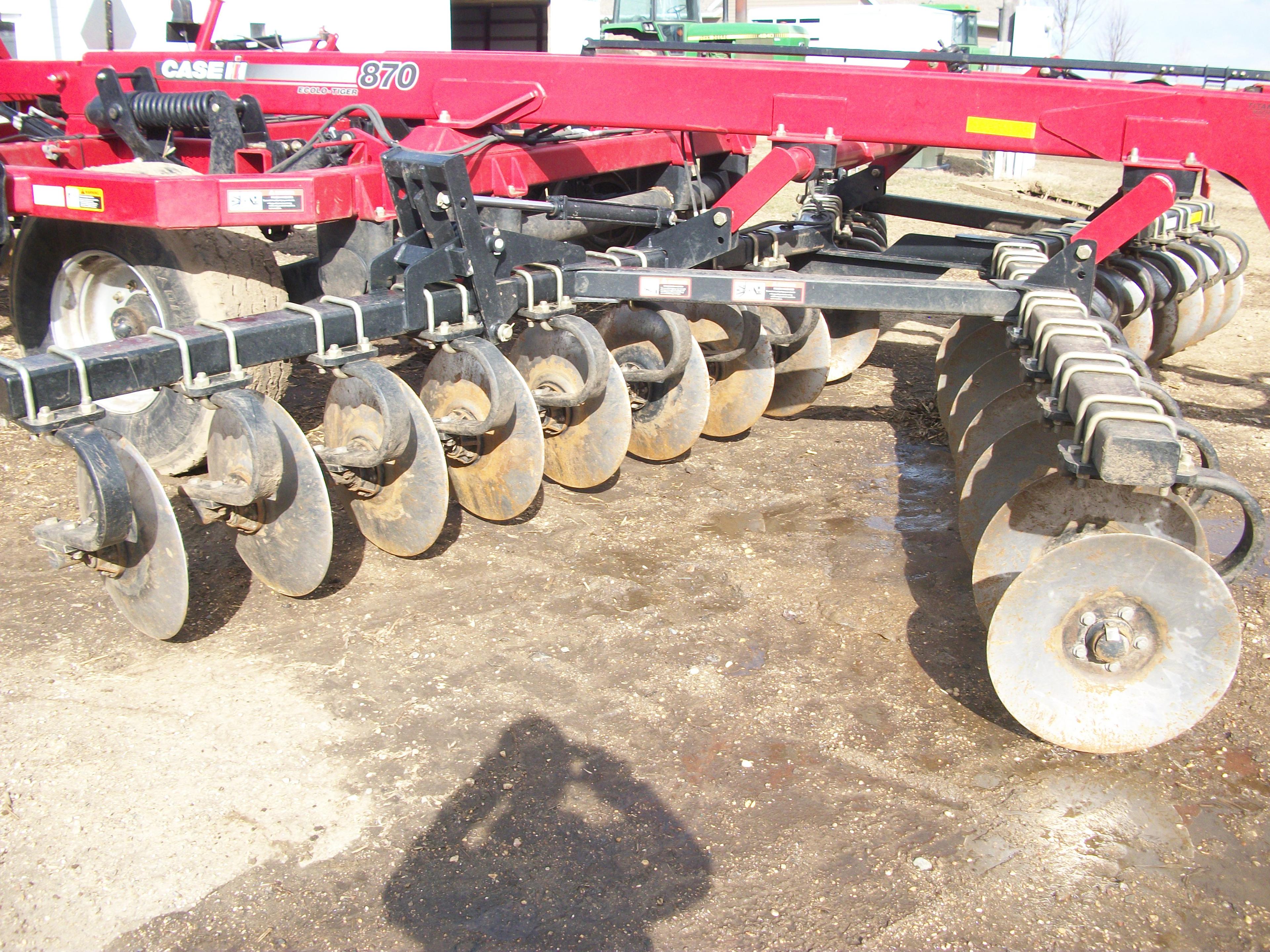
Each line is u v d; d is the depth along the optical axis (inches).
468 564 157.5
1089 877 99.4
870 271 215.2
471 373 155.3
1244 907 96.5
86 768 109.0
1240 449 216.1
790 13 815.7
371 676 127.5
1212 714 125.1
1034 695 113.6
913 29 776.3
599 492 186.9
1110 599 109.9
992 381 181.9
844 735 119.5
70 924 90.6
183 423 164.2
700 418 187.3
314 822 103.1
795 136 171.3
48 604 140.7
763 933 91.7
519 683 127.3
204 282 160.9
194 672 127.0
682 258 189.8
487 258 149.0
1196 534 114.1
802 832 104.0
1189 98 151.9
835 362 252.5
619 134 225.5
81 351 113.3
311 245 392.5
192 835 100.7
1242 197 612.4
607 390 170.1
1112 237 157.3
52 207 158.1
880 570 159.5
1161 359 259.9
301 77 203.9
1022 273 164.7
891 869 99.5
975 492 149.0
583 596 148.9
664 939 90.9
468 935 90.8
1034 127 160.4
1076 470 106.4
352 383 145.6
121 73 220.7
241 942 89.4
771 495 188.1
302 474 131.6
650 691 126.7
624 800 107.8
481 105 185.0
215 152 181.3
